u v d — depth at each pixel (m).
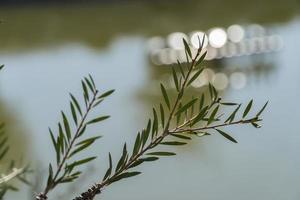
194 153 15.64
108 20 47.81
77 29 45.56
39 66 32.47
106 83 27.16
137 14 48.53
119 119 19.86
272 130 17.05
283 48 29.38
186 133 1.16
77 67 31.22
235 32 33.09
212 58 27.53
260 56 27.88
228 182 14.17
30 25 49.31
